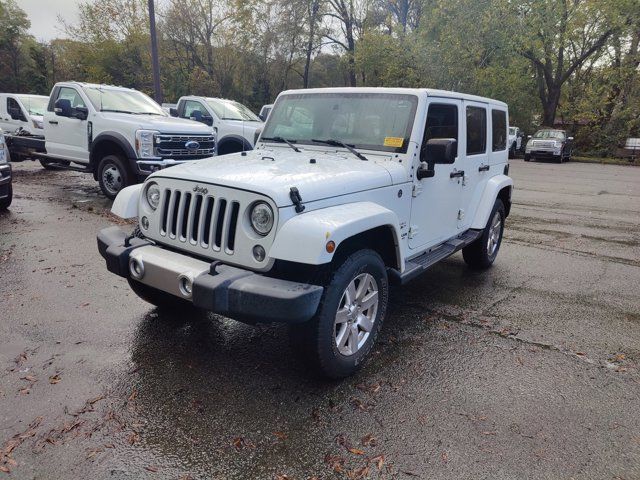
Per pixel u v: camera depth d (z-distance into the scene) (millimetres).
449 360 3660
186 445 2617
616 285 5570
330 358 3094
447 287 5340
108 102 9508
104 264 5555
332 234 2770
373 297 3432
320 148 4168
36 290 4727
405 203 3887
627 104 30328
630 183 16422
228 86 33281
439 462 2547
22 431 2682
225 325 4074
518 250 7082
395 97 4020
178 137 9070
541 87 32906
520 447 2684
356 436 2736
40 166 14648
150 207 3514
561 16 27781
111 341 3742
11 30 44344
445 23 24281
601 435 2814
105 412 2871
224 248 3049
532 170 20828
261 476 2420
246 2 30844
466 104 4785
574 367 3621
